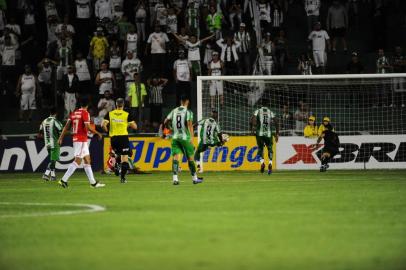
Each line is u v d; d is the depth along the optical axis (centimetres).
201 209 3731
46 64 8825
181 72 8494
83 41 9412
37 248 2627
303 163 7712
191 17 8844
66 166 7856
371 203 3978
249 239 2748
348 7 9762
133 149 7756
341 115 8406
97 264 2311
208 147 7494
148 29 9344
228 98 8462
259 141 6856
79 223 3234
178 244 2658
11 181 6488
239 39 8700
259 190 4931
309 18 9200
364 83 8362
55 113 6538
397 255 2436
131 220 3306
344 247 2580
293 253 2470
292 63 9488
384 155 7700
